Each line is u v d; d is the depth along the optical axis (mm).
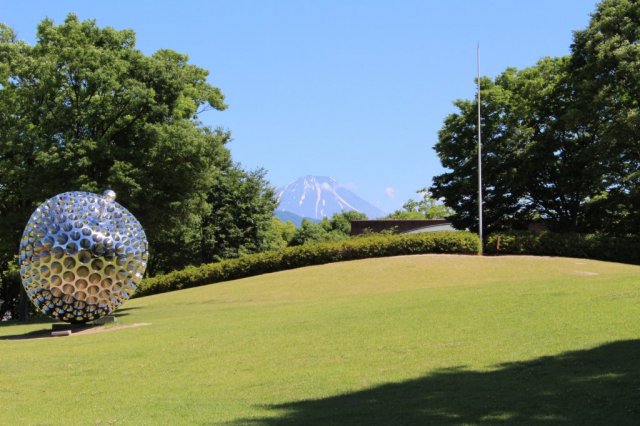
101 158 27188
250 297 29281
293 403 9688
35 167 27531
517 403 8555
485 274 30109
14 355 15734
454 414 8305
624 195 37938
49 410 10312
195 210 33688
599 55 36344
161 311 26000
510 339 12891
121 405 10328
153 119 28312
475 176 42156
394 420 8250
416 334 14258
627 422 7418
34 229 19156
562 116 38156
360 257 36250
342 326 16109
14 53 29719
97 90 28297
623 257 35031
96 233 19219
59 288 19250
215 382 11586
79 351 15672
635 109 35031
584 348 11484
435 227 58844
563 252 35594
